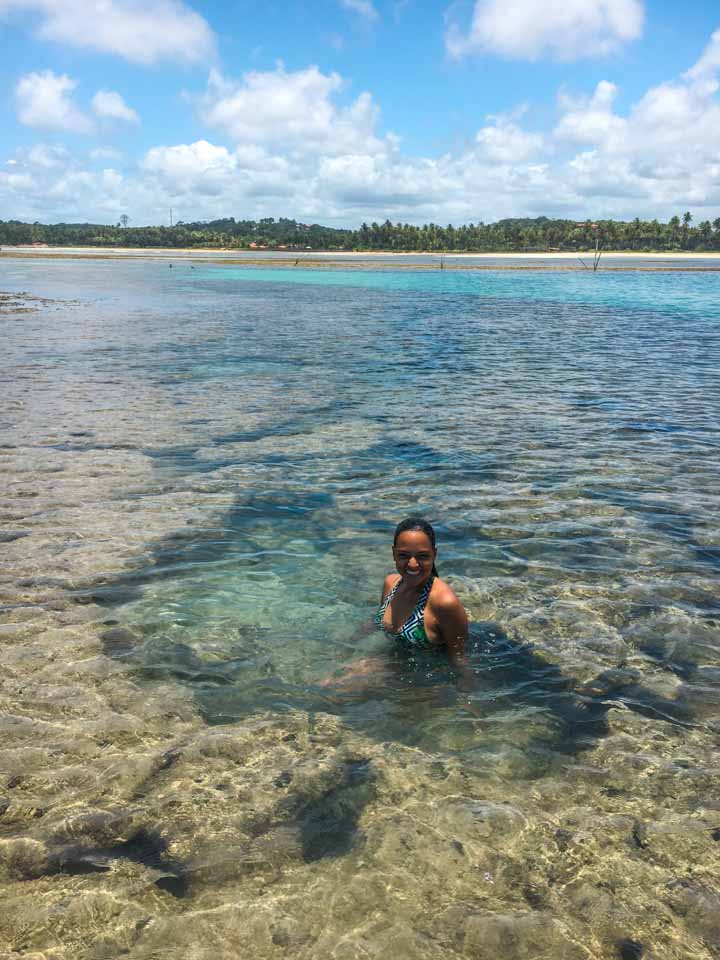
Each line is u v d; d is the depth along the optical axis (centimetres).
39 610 520
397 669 445
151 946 264
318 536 662
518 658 461
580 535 662
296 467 882
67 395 1330
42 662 453
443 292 4678
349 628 496
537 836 316
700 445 980
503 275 7338
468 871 298
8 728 390
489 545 641
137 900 283
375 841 313
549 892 288
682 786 348
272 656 461
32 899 284
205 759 366
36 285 5138
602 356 1853
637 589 557
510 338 2245
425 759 367
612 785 349
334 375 1566
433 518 706
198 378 1524
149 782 350
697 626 502
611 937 268
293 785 348
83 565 596
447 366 1686
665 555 620
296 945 264
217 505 744
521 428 1079
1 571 584
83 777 354
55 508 732
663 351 1948
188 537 657
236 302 3725
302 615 514
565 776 355
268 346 2031
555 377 1537
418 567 448
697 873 297
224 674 441
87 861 303
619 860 304
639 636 489
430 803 336
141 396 1327
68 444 985
